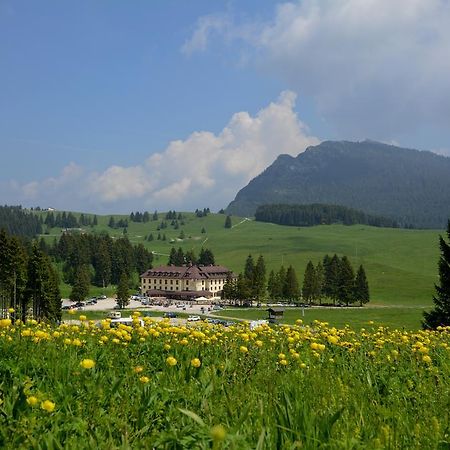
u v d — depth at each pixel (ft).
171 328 36.94
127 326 37.58
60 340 33.37
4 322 32.63
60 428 17.49
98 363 28.12
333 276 565.94
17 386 21.16
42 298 276.62
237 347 35.53
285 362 29.81
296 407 19.27
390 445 16.96
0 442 16.28
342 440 17.03
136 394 22.35
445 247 193.47
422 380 29.55
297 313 462.19
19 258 274.57
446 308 188.03
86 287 567.18
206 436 16.22
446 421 20.54
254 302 610.24
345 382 27.99
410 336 48.62
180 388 23.41
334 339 38.27
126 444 15.85
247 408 19.31
